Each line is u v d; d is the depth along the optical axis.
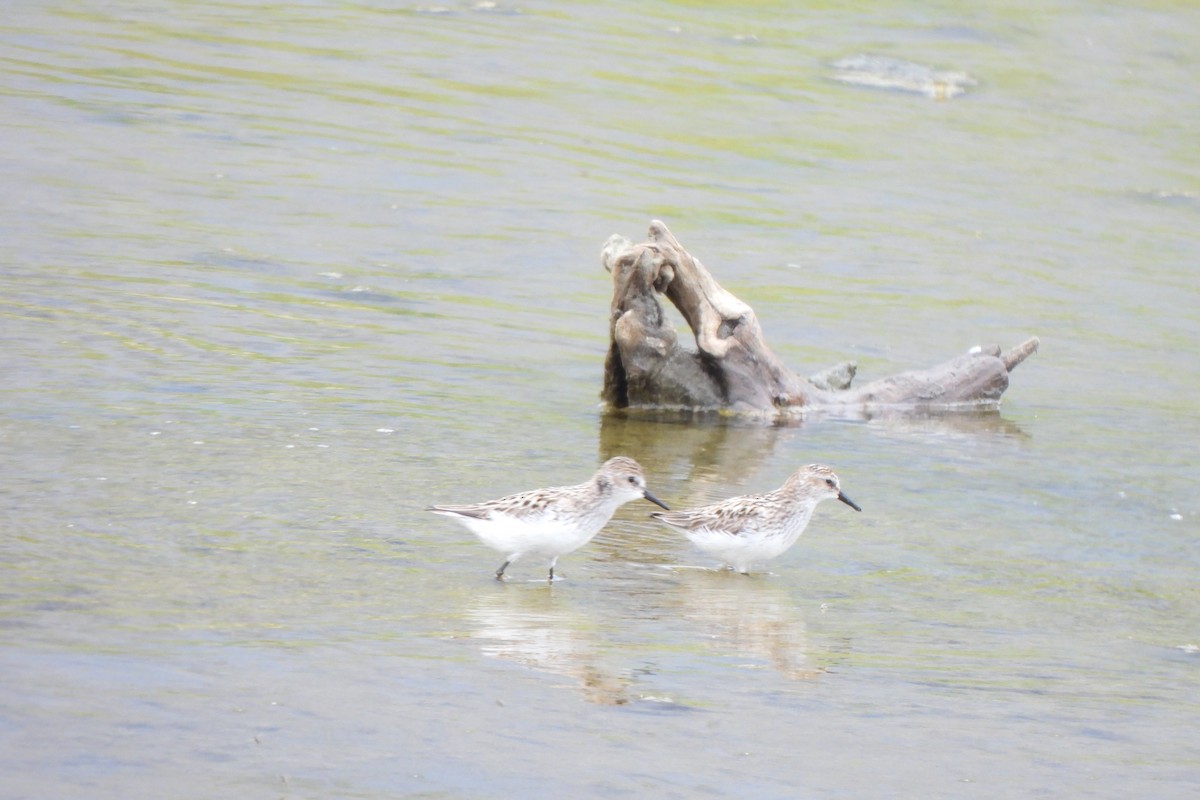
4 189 26.81
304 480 14.49
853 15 49.47
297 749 8.66
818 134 38.53
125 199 27.30
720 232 30.66
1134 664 11.52
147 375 17.80
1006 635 12.02
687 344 23.38
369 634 10.67
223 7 44.12
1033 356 24.75
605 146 35.66
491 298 24.58
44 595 10.78
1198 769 9.48
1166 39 49.75
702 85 41.25
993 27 49.50
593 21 46.25
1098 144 40.28
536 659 10.49
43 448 14.61
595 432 18.14
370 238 27.11
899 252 30.66
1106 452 19.09
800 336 24.62
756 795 8.61
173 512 13.10
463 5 46.75
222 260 24.34
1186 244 33.09
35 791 7.88
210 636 10.28
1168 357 25.12
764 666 10.80
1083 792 9.02
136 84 35.69
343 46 41.25
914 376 21.30
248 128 33.47
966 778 9.09
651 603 12.16
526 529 12.23
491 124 36.16
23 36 38.81
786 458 17.72
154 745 8.52
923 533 14.97
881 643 11.56
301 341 20.48
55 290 21.17
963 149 38.78
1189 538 15.43
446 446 16.44
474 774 8.58
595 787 8.55
